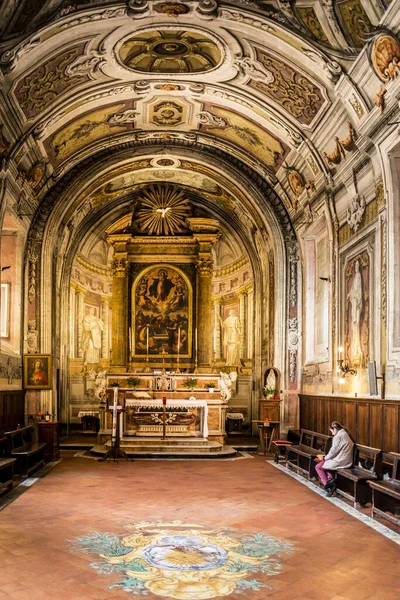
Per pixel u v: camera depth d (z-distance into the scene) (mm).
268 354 20172
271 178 18594
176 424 18000
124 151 19312
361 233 13766
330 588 6113
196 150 19547
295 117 14898
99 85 15023
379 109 11547
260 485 12047
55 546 7500
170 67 14586
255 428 21906
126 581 6254
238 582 6258
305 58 12469
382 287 12172
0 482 11648
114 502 10250
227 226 24234
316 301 18000
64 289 21922
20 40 11406
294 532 8281
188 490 11438
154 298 24250
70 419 22562
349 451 11055
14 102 13148
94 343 24062
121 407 15930
